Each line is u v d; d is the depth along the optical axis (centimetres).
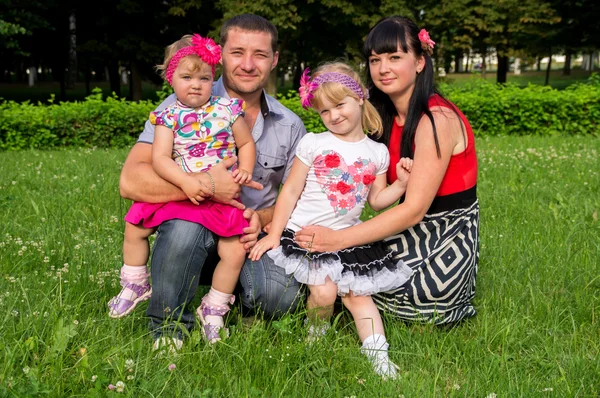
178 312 307
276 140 368
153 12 2477
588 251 435
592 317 345
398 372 287
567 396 259
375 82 333
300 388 264
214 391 252
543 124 1295
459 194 329
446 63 2645
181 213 299
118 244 455
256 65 344
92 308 335
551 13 2400
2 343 266
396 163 343
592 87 1345
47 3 2364
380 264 314
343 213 323
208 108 314
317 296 309
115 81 2842
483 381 275
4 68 4419
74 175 765
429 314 330
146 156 323
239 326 316
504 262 424
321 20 2380
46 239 447
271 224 329
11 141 1137
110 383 252
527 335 323
